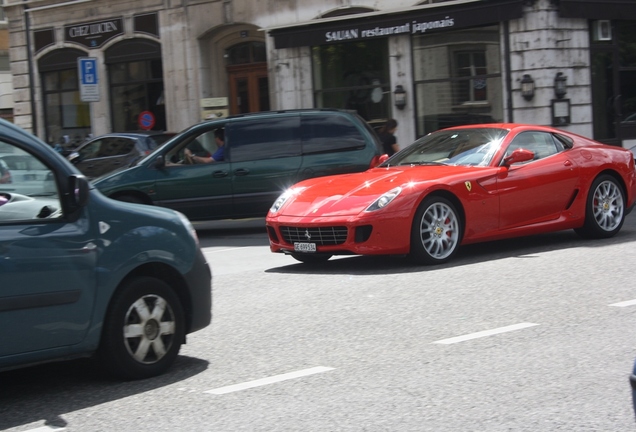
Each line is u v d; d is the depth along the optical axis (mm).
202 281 6801
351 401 5637
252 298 9445
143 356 6383
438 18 23312
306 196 11180
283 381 6172
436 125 24141
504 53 22812
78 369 6805
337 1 25203
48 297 5863
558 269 10211
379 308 8492
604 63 24047
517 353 6645
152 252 6441
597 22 23750
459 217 11016
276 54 26516
